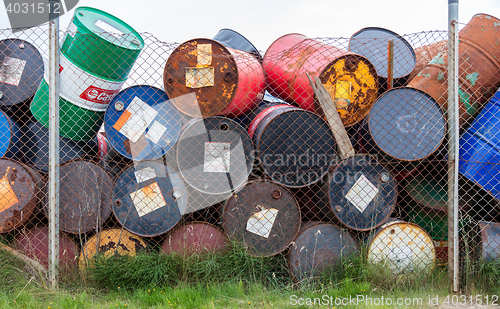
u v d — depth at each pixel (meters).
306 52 4.07
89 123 3.77
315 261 3.53
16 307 2.66
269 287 3.29
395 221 3.68
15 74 3.75
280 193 3.49
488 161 3.76
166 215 3.44
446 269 3.68
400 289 3.34
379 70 4.46
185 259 3.34
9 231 3.29
